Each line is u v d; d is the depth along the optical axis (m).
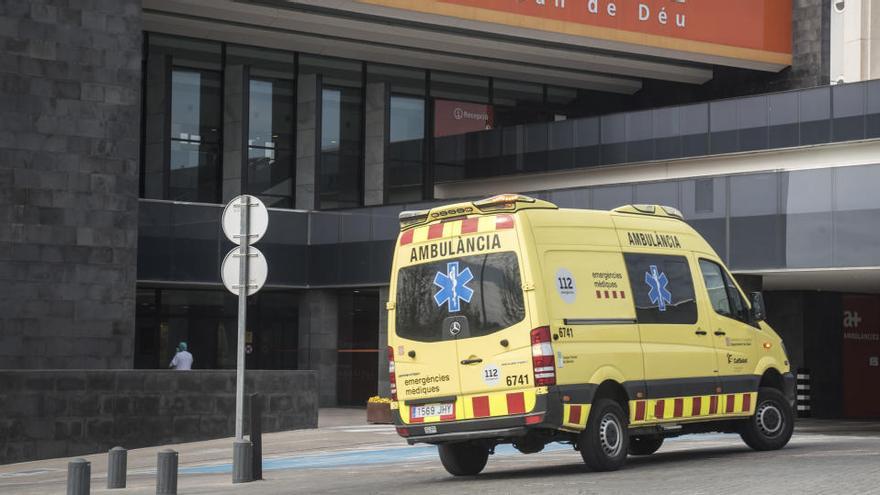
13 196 32.06
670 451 19.83
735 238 32.66
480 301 15.66
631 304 16.47
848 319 40.47
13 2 32.31
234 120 42.91
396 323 16.48
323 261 40.75
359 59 45.53
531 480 15.06
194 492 15.98
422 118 47.00
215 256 39.12
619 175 41.88
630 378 16.20
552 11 41.91
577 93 50.56
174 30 41.66
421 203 38.88
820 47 45.03
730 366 17.91
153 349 41.34
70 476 14.77
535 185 44.16
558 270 15.59
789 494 12.27
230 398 27.64
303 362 41.44
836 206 31.19
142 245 38.06
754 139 38.44
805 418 38.84
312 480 17.36
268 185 43.88
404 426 16.25
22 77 32.31
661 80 49.88
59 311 32.50
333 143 45.06
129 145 33.69
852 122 36.34
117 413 26.02
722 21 44.81
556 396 15.14
